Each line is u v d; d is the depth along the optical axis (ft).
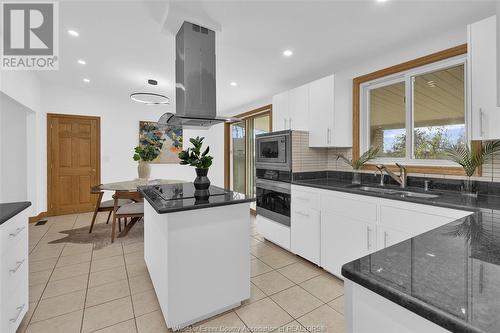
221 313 5.89
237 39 7.66
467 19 6.43
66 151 14.99
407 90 8.24
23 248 5.27
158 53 9.13
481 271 2.04
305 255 8.63
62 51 9.04
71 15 6.73
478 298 1.63
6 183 12.78
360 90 9.53
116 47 8.65
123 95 16.02
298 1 5.87
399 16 6.37
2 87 8.84
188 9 6.24
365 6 6.00
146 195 6.51
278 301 6.40
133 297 6.52
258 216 11.26
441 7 5.95
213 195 6.45
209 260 5.60
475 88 5.61
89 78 12.53
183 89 6.75
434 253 2.45
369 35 7.36
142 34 7.72
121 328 5.35
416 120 8.15
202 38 6.86
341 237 7.37
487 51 5.42
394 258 2.35
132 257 9.11
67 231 12.03
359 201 6.88
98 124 15.88
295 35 7.41
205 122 7.88
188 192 6.95
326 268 7.86
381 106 9.19
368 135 9.50
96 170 15.90
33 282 7.25
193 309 5.41
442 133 7.54
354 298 2.16
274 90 13.19
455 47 6.83
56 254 9.32
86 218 14.38
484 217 4.00
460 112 7.16
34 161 13.25
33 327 5.34
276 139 10.14
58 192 14.85
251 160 17.01
